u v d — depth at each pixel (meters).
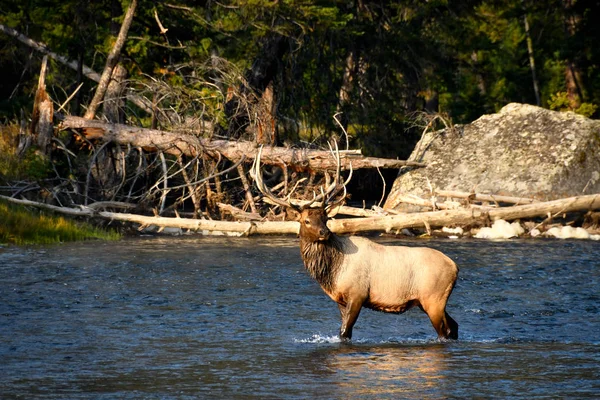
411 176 96.25
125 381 33.94
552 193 90.44
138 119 107.88
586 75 165.25
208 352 38.78
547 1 170.00
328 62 125.06
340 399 31.41
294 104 122.00
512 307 49.78
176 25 108.94
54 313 47.09
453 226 85.88
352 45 127.50
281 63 118.44
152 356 38.00
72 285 55.56
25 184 92.19
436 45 135.50
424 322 46.66
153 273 60.88
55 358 37.50
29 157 91.69
